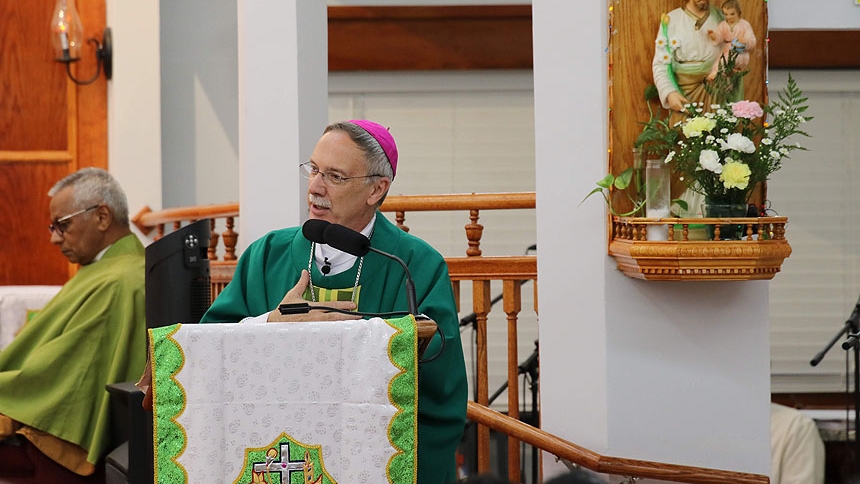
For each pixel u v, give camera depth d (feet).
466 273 25.38
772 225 19.92
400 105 38.86
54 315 24.88
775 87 37.19
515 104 39.11
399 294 14.94
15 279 36.50
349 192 14.66
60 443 23.91
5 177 36.47
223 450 12.04
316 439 12.15
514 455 23.58
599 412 21.57
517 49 37.78
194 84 37.19
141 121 36.14
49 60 36.60
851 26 22.34
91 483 24.11
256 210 22.94
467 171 39.17
